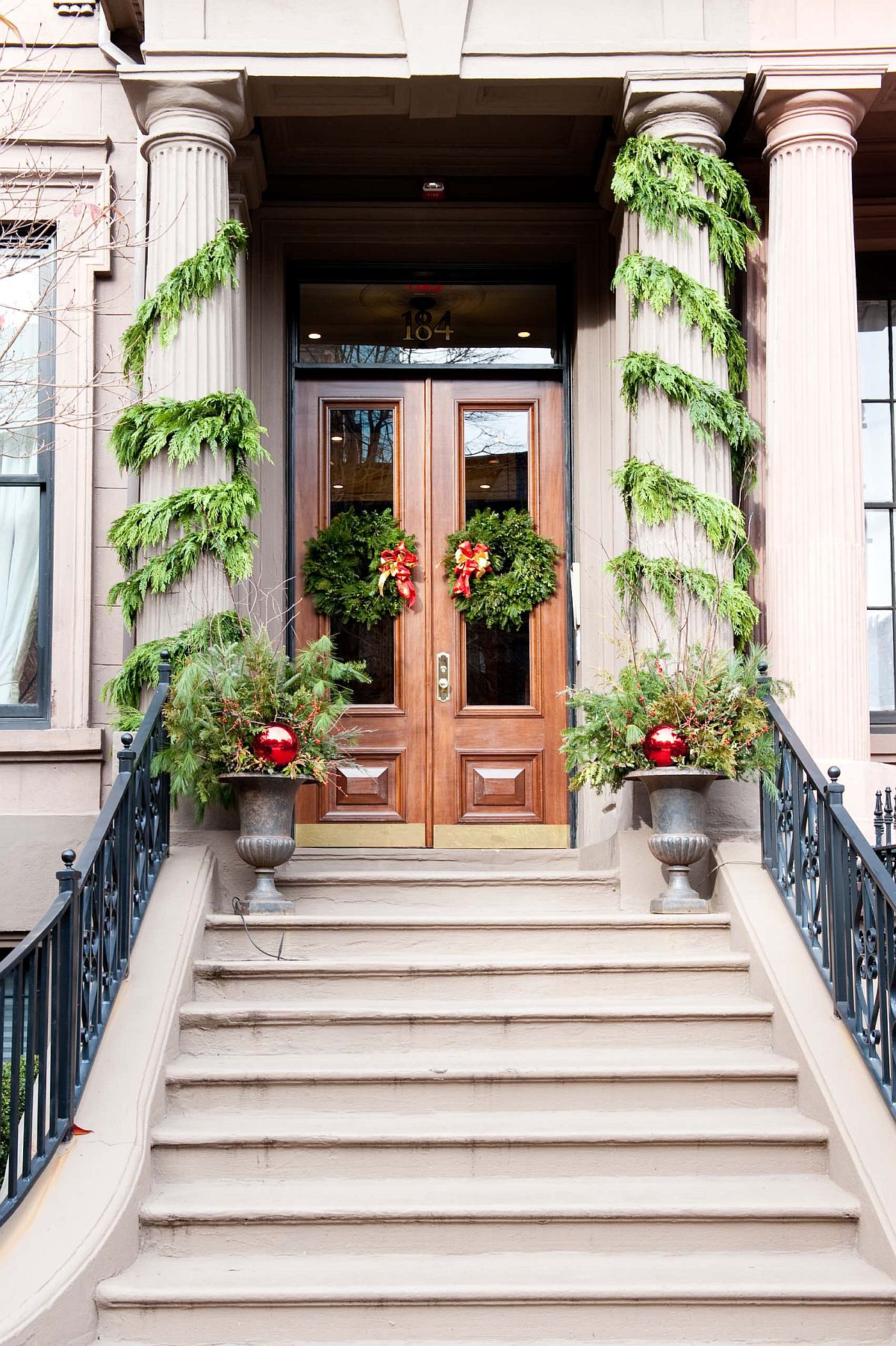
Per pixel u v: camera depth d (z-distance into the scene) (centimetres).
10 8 716
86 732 676
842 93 622
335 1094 450
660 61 614
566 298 769
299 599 744
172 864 551
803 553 607
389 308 770
